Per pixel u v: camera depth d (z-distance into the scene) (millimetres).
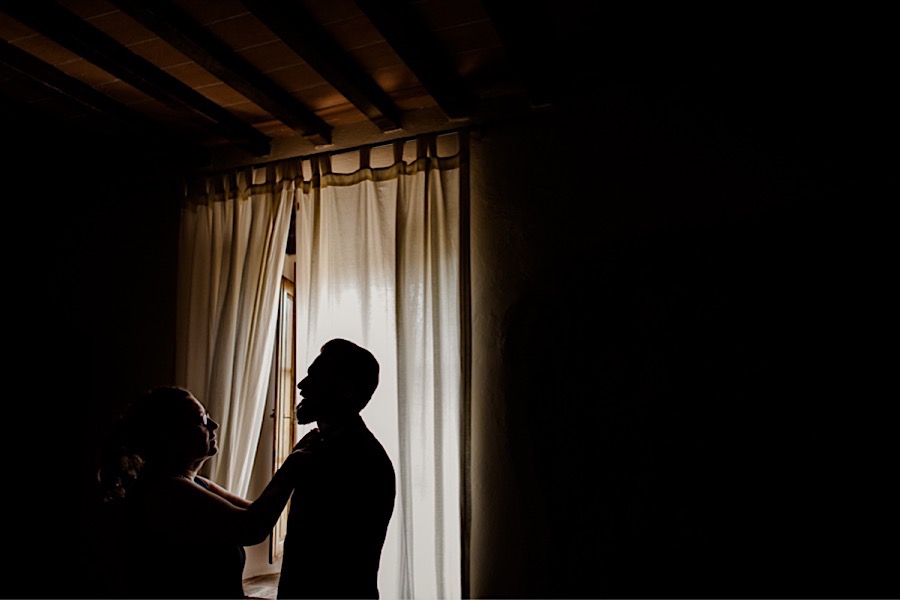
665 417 2191
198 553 1507
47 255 3451
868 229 2084
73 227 3449
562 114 2564
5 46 2252
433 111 2799
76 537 3041
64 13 2084
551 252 2467
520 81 2605
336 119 2904
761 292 2170
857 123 2162
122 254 3291
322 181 2869
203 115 2729
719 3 2150
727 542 2045
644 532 2139
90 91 2625
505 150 2625
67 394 3225
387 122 2770
